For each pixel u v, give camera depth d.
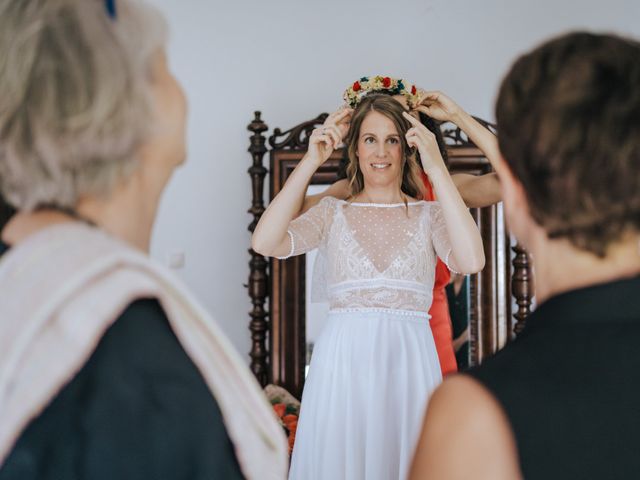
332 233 2.21
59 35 0.67
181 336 0.68
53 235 0.69
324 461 2.03
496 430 0.61
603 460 0.60
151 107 0.72
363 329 2.08
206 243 3.56
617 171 0.62
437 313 2.51
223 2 3.57
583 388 0.62
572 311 0.66
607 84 0.64
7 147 0.69
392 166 2.21
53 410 0.62
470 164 3.22
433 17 3.51
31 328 0.62
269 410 0.74
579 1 3.46
